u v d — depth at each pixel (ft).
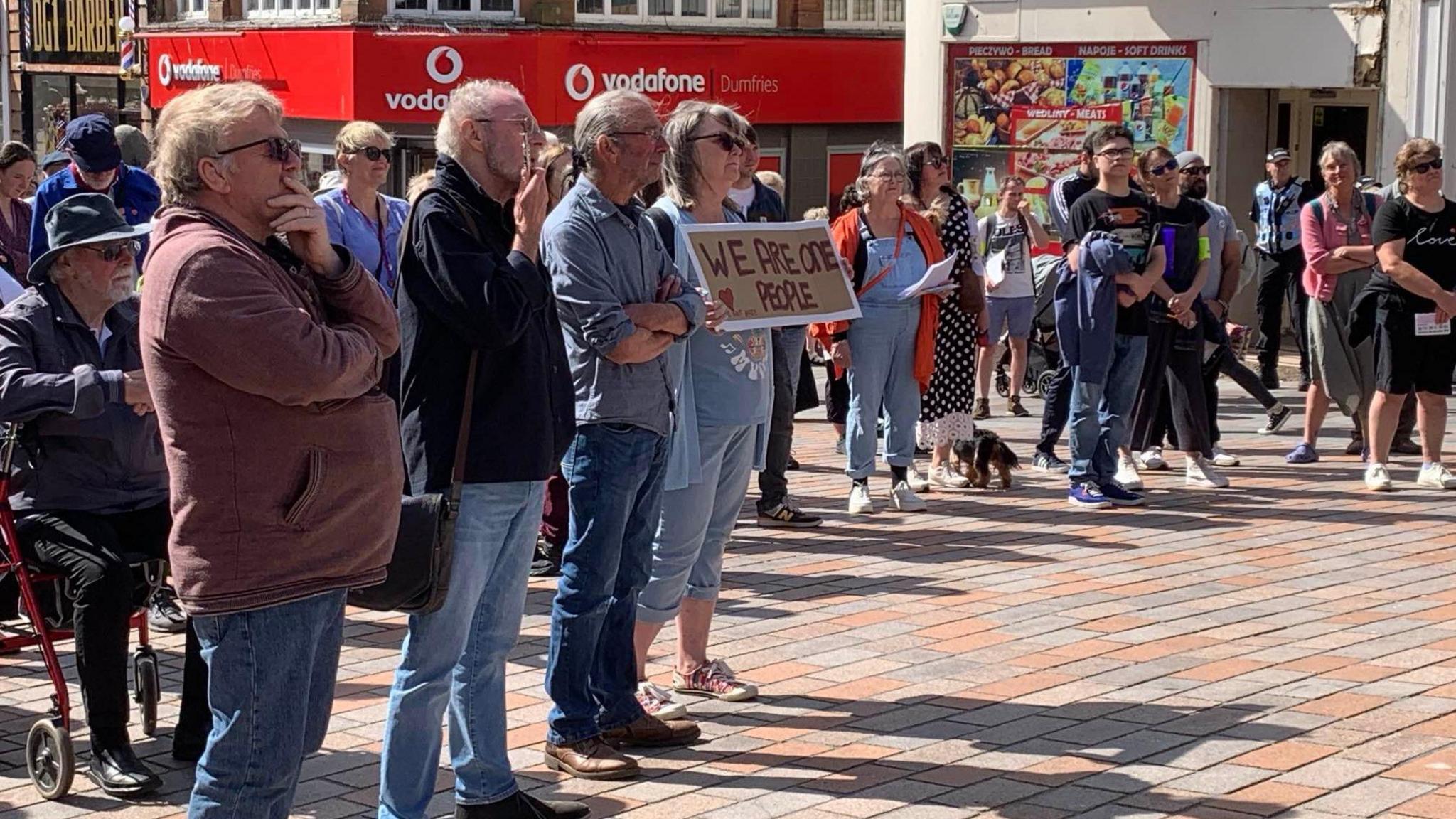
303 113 81.15
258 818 12.75
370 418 12.71
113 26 96.22
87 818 16.96
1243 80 57.41
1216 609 24.53
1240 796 16.76
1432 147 32.50
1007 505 32.91
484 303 14.40
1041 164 63.82
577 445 17.38
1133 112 60.80
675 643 22.97
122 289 18.86
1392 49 53.57
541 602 25.44
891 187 30.48
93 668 17.53
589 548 17.49
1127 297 31.94
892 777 17.60
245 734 12.57
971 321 34.71
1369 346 36.32
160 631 24.02
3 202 31.40
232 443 12.17
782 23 86.58
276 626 12.45
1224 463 37.11
